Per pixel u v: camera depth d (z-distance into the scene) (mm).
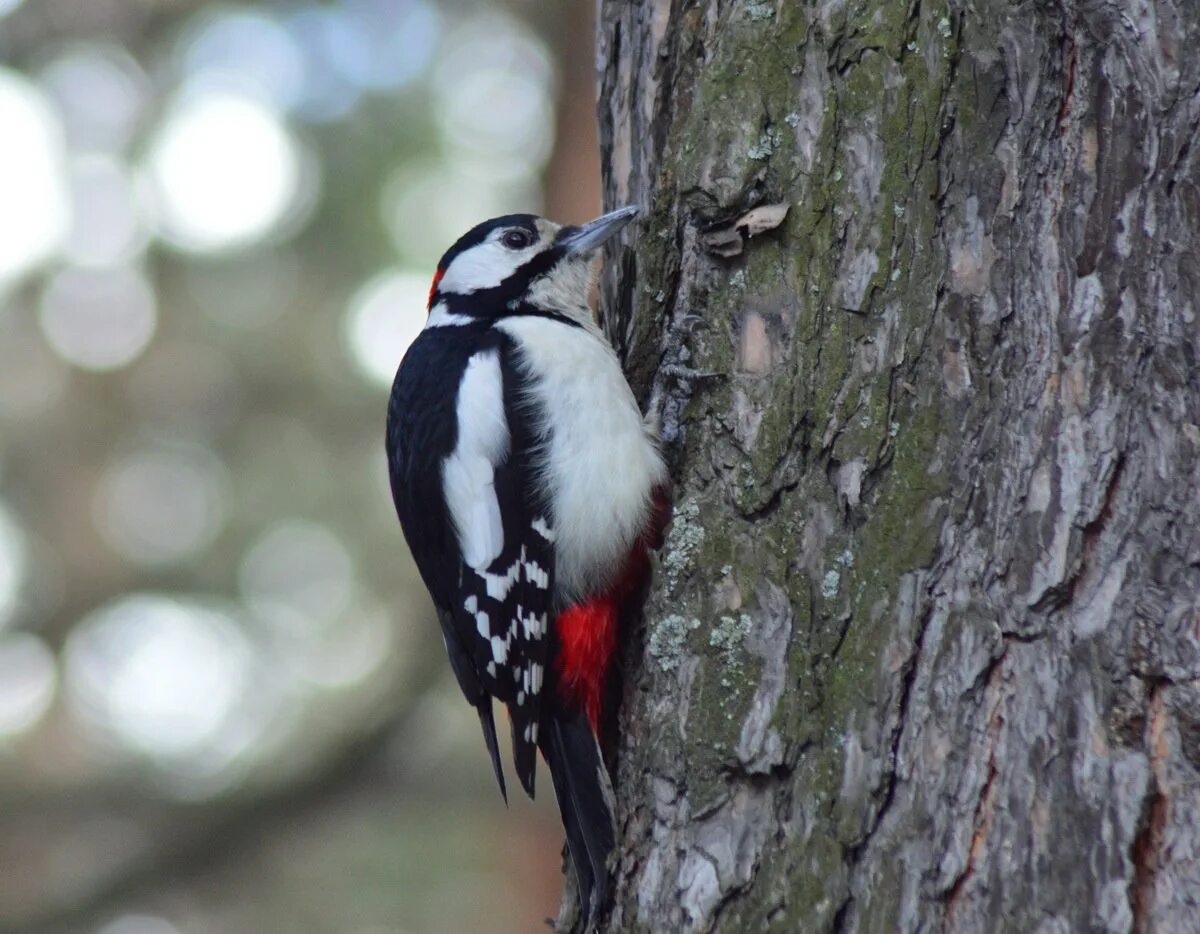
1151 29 5754
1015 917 5289
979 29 6285
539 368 7945
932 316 6172
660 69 7852
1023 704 5492
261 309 20078
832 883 5688
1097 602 5461
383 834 18609
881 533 6031
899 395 6184
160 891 17672
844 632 6016
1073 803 5309
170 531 20141
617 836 6762
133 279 20125
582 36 16453
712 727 6250
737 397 6754
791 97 6805
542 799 16516
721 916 5945
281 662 19641
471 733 18469
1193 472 5426
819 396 6430
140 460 20359
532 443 7773
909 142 6398
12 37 19188
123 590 19938
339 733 17594
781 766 6008
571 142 16328
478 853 18656
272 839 17516
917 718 5703
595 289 9945
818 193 6648
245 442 20234
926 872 5496
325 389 20125
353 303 19781
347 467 20125
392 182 19141
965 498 5867
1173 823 5152
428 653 17781
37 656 19906
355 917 18344
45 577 20109
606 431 7570
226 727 19359
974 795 5492
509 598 7664
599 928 6605
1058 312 5820
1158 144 5703
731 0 7402
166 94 19438
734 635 6355
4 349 20328
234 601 19922
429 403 8391
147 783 18359
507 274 8898
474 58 19234
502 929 17312
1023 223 6035
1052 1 6066
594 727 7297
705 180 6910
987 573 5711
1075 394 5688
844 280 6492
